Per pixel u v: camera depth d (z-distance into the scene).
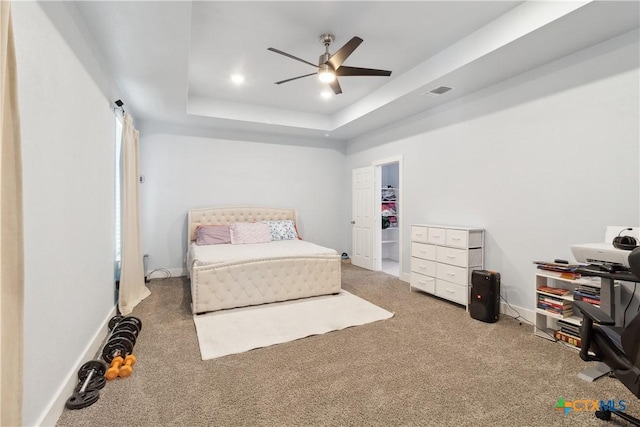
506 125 3.30
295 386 1.95
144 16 2.14
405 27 2.79
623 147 2.42
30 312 1.41
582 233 2.68
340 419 1.65
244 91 4.35
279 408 1.74
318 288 3.82
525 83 3.11
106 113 2.89
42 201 1.53
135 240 3.69
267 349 2.47
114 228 3.24
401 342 2.60
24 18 1.37
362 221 5.87
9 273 1.07
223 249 4.09
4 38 0.98
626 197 2.41
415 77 3.56
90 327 2.33
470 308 3.21
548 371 2.12
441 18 2.66
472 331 2.82
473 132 3.67
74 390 1.89
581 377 2.03
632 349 1.29
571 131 2.75
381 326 2.95
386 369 2.16
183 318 3.12
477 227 3.61
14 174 1.09
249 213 5.48
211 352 2.39
